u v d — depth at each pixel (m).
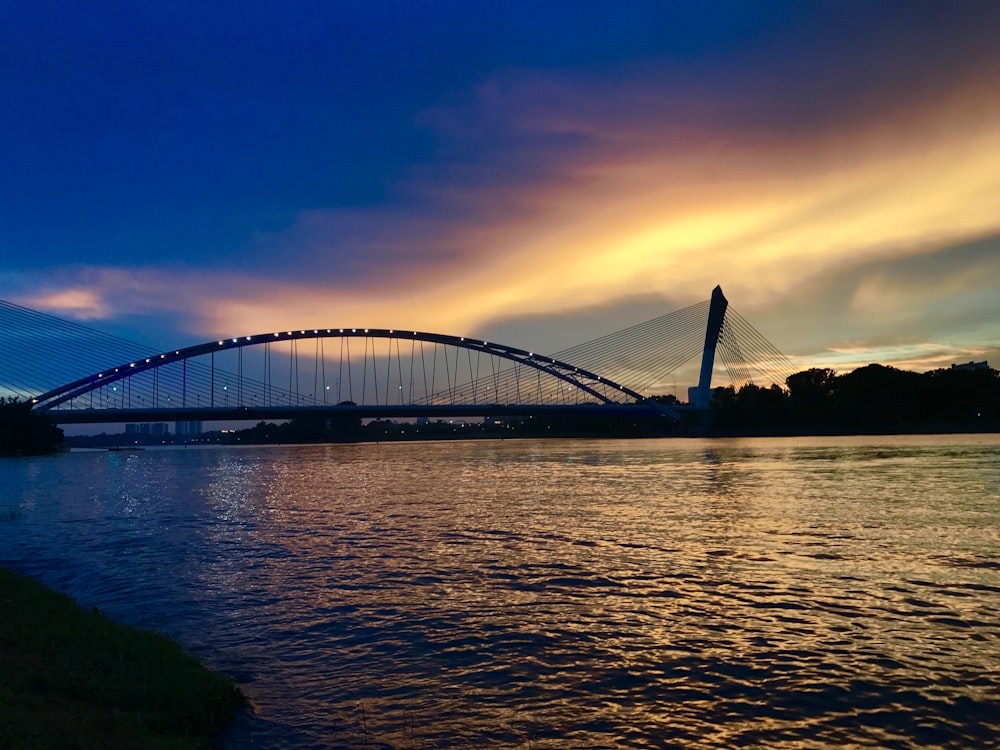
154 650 13.62
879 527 30.52
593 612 17.92
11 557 28.41
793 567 22.80
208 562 26.41
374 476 81.00
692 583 20.88
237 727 11.51
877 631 15.88
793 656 14.34
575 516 37.62
